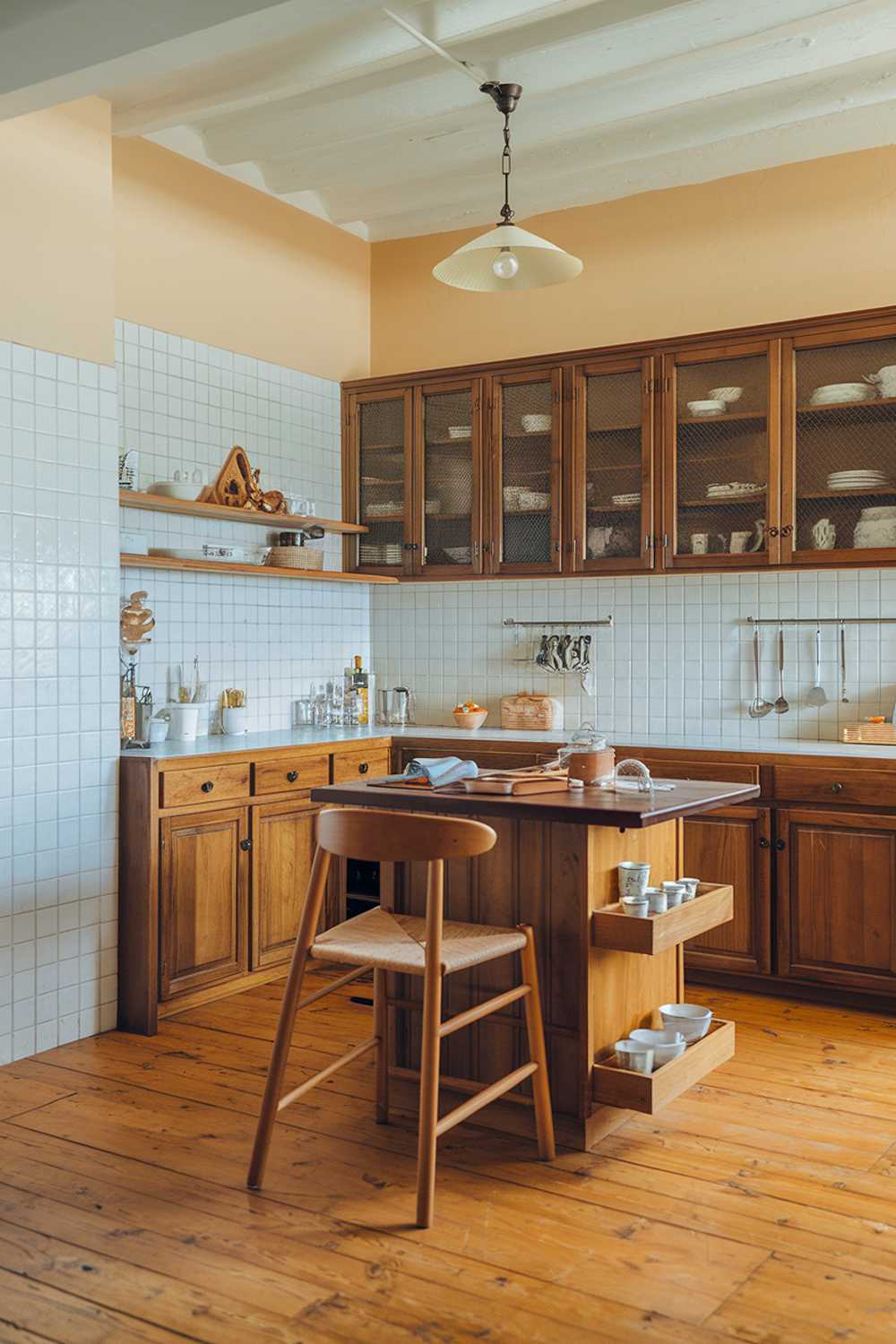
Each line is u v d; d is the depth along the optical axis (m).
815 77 4.16
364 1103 3.29
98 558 3.96
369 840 2.64
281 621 5.32
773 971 4.31
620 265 5.24
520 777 3.13
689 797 2.99
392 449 5.50
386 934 2.94
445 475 5.32
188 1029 3.94
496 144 4.66
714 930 4.41
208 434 4.93
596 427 4.93
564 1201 2.68
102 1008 3.93
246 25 2.68
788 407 4.52
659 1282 2.32
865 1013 4.13
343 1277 2.34
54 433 3.79
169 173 4.74
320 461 5.55
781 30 3.74
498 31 3.78
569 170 4.91
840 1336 2.13
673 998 3.41
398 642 5.79
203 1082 3.44
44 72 2.95
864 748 4.38
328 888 4.73
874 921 4.11
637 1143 3.00
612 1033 3.07
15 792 3.65
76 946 3.84
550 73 3.96
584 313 5.33
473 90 4.23
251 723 5.15
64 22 2.74
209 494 4.68
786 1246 2.46
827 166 4.78
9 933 3.63
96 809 3.92
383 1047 3.14
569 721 5.36
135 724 4.36
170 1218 2.59
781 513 4.54
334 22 3.70
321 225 5.55
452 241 5.65
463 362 5.64
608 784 3.21
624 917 2.90
